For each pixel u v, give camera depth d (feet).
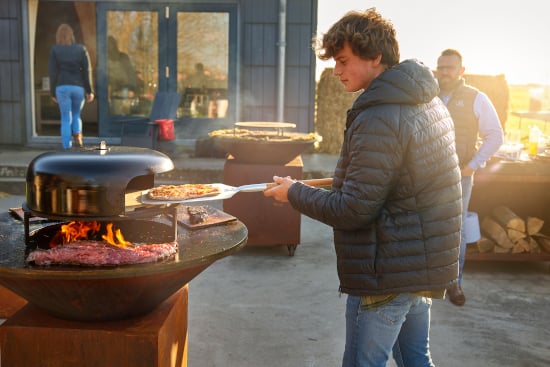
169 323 7.61
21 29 28.60
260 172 16.63
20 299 9.08
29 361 7.16
